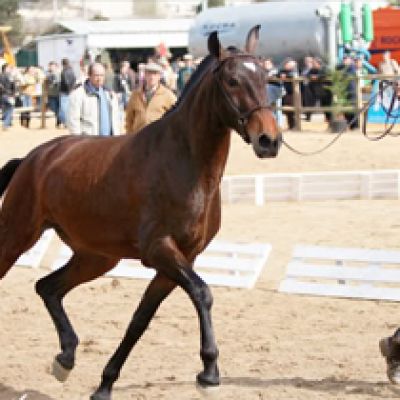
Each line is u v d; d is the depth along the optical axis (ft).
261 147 25.62
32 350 35.91
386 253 43.52
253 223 61.41
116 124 60.18
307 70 121.49
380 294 42.80
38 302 43.73
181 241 27.61
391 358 30.25
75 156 30.35
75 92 58.85
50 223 31.76
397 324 38.81
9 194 32.01
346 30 131.23
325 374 32.30
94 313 41.45
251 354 34.78
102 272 32.32
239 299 43.57
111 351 35.55
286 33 137.28
